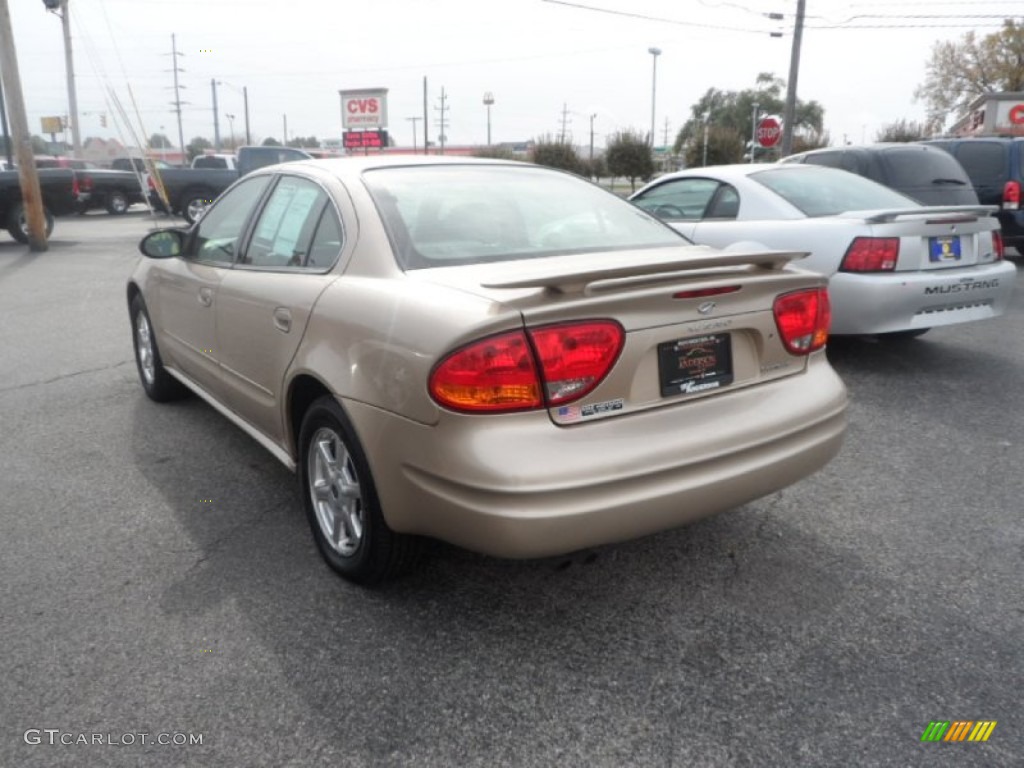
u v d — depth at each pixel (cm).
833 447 292
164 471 416
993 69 5112
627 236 332
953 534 338
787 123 2412
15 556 327
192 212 1978
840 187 633
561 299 235
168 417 504
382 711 235
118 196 2430
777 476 272
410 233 294
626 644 265
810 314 290
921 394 530
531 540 230
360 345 267
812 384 292
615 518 238
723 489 258
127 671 253
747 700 238
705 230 630
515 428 233
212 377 407
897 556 320
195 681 248
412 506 253
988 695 239
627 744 222
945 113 5381
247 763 216
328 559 310
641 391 250
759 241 593
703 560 318
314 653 262
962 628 271
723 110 6850
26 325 804
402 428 249
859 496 375
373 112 3991
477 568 312
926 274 543
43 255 1414
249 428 380
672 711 234
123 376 606
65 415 511
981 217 568
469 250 295
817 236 560
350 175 327
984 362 608
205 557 325
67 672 253
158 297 475
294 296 310
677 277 246
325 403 289
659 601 290
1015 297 876
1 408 528
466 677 250
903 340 683
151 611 286
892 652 259
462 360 231
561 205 341
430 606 288
